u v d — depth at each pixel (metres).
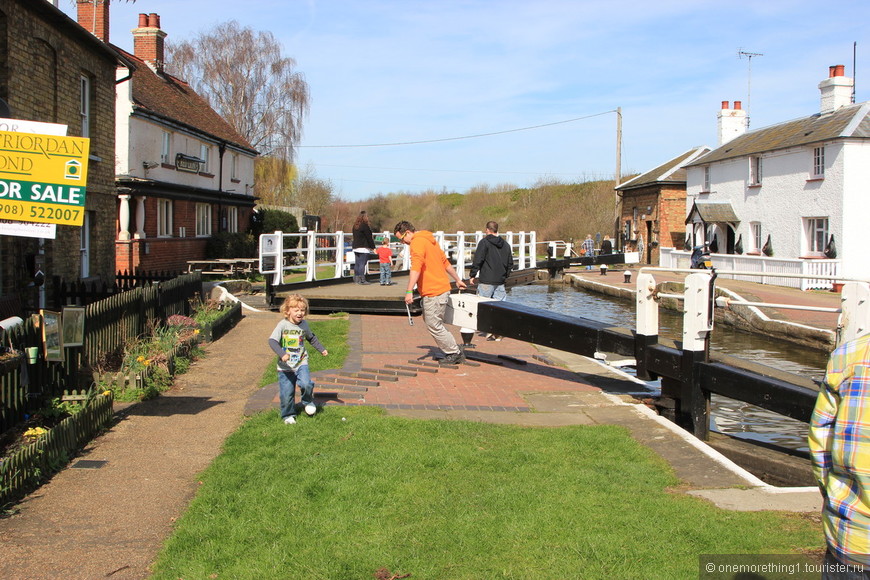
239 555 4.16
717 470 5.78
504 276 12.67
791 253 29.81
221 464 5.65
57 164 5.89
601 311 23.03
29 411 6.58
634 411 7.69
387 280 18.58
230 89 44.16
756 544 4.25
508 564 4.02
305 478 5.30
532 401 8.13
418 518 4.64
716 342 17.02
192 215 27.48
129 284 16.09
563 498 4.97
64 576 3.99
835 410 2.82
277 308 16.02
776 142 31.17
